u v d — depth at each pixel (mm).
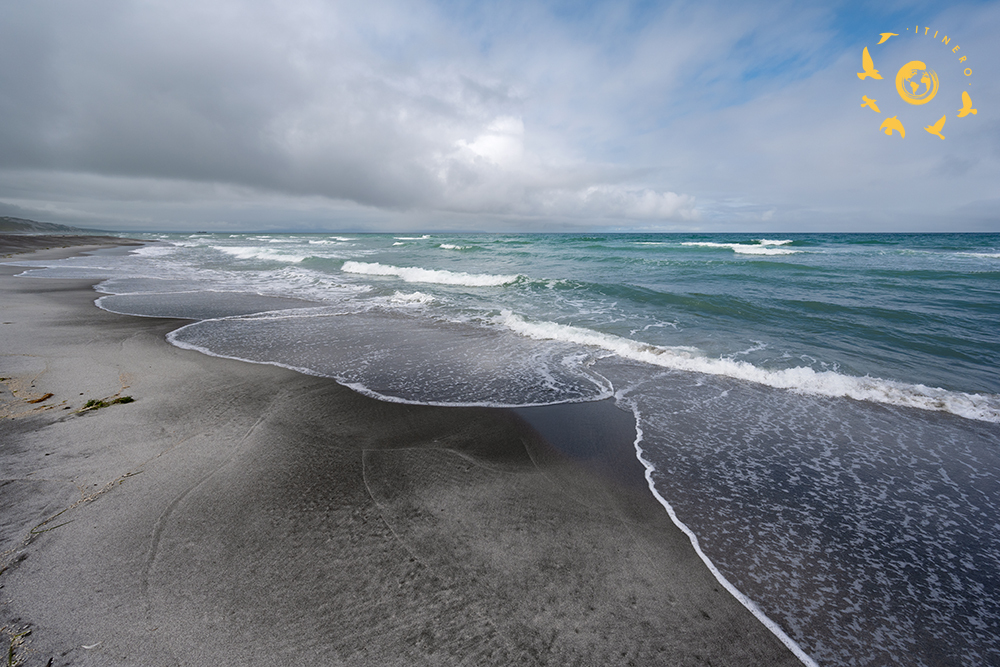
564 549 2533
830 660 1924
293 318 8812
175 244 39250
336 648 1867
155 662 1765
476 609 2086
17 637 1838
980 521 2934
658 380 5555
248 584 2168
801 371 5645
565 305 10195
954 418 4484
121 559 2285
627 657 1883
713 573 2408
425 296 11000
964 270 15062
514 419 4355
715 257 22438
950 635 2072
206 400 4520
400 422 4207
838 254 24734
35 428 3746
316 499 2908
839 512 3018
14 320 7828
